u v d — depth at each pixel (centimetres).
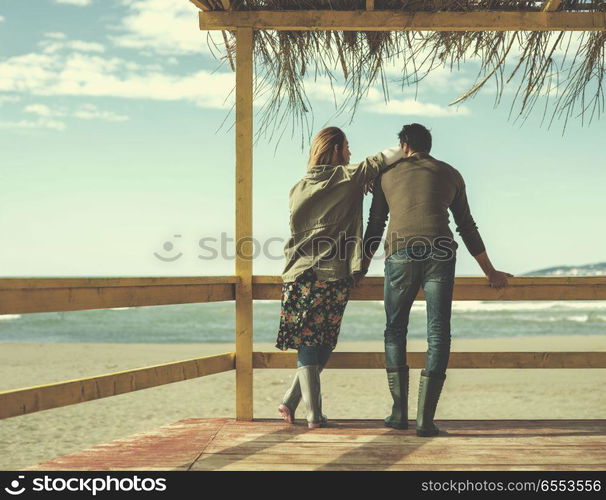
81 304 260
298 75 367
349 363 346
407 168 314
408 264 305
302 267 314
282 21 344
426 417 308
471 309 3266
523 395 919
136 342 2317
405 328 324
